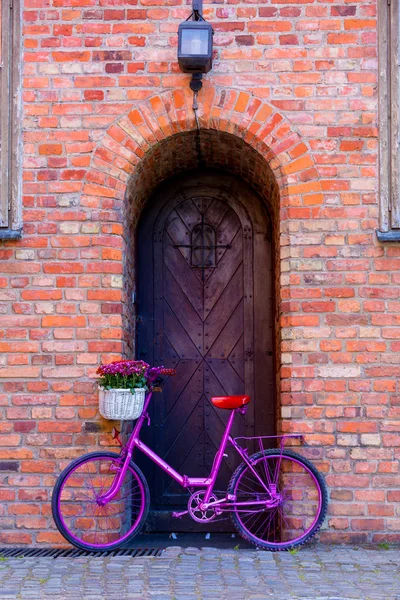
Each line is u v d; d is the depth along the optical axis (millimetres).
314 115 5402
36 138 5426
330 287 5320
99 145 5406
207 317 6324
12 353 5320
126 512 5500
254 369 6258
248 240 6355
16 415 5281
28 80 5453
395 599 3949
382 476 5215
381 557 4828
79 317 5324
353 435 5242
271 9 5457
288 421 5262
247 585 4207
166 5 5473
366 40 5438
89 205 5387
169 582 4266
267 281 6309
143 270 6348
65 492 5199
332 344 5285
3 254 5371
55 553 5004
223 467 6219
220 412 6262
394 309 5305
